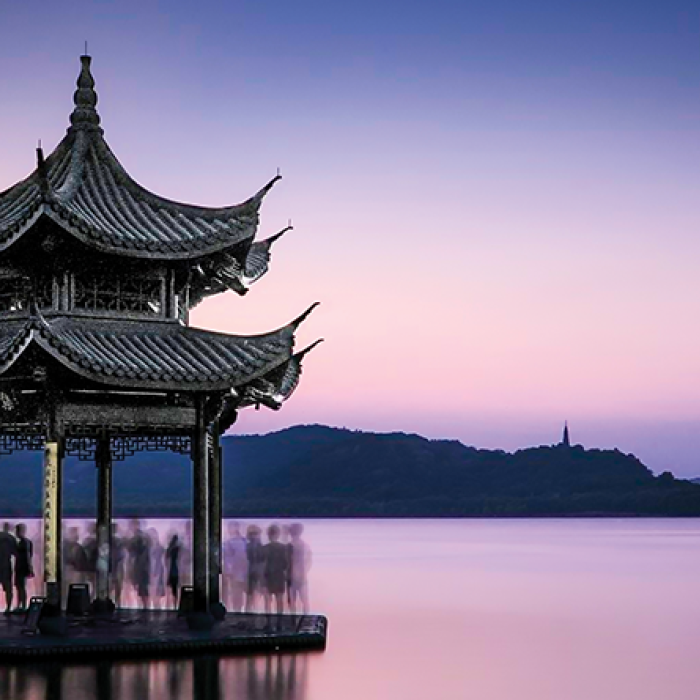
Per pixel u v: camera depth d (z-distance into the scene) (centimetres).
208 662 4072
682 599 7225
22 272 4431
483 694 3934
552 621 6022
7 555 4916
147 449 4912
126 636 4244
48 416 4259
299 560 4947
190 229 4553
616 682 4206
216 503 4722
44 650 4031
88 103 4772
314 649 4406
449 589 8019
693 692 4012
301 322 4497
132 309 4534
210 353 4447
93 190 4644
